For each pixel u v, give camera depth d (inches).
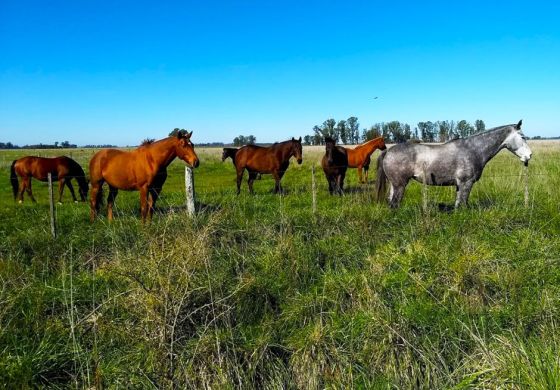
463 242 238.1
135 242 257.6
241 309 191.8
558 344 144.8
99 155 352.5
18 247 259.4
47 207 456.1
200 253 208.7
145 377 147.8
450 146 335.6
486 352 142.3
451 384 142.9
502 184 424.5
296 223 290.8
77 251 260.5
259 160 527.8
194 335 172.4
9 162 1198.9
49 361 154.3
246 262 232.1
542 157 809.5
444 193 418.9
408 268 209.2
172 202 434.3
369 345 163.2
